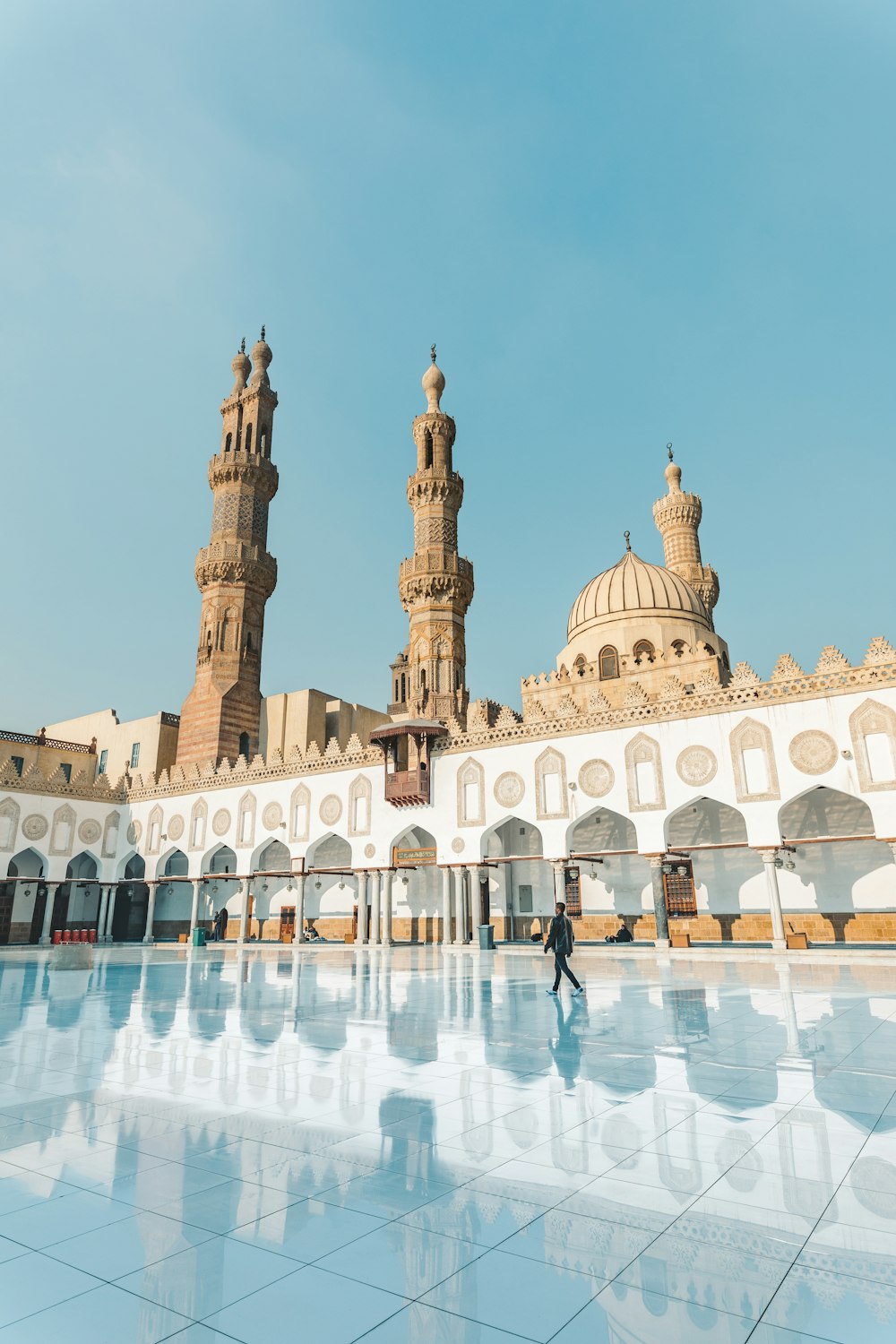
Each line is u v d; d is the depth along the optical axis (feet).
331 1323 10.84
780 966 66.44
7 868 128.47
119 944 128.88
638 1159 16.97
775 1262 12.43
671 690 90.94
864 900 88.79
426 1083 23.90
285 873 119.85
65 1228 13.92
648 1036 31.63
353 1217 14.24
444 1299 11.43
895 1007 38.70
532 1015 38.01
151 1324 10.85
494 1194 15.20
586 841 107.55
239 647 153.69
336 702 162.09
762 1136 18.42
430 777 107.45
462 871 103.86
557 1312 11.05
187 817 134.31
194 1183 15.96
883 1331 10.48
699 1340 10.31
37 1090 23.52
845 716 80.43
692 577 159.63
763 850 82.58
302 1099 22.18
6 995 49.37
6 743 156.15
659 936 86.33
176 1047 30.35
